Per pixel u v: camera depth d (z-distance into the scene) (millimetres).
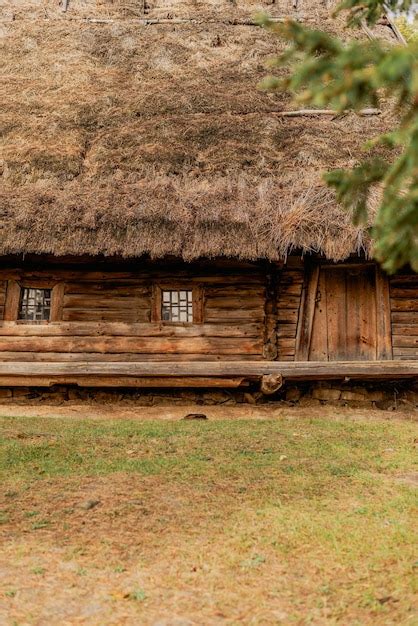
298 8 17375
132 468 7156
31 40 16484
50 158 12297
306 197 10945
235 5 18016
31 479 6738
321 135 12656
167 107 13625
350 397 12273
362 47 2799
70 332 12016
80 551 4949
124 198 11250
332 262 12156
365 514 5703
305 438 8891
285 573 4562
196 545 5043
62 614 4008
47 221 10828
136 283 12148
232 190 11422
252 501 6070
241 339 11992
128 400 12367
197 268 12117
